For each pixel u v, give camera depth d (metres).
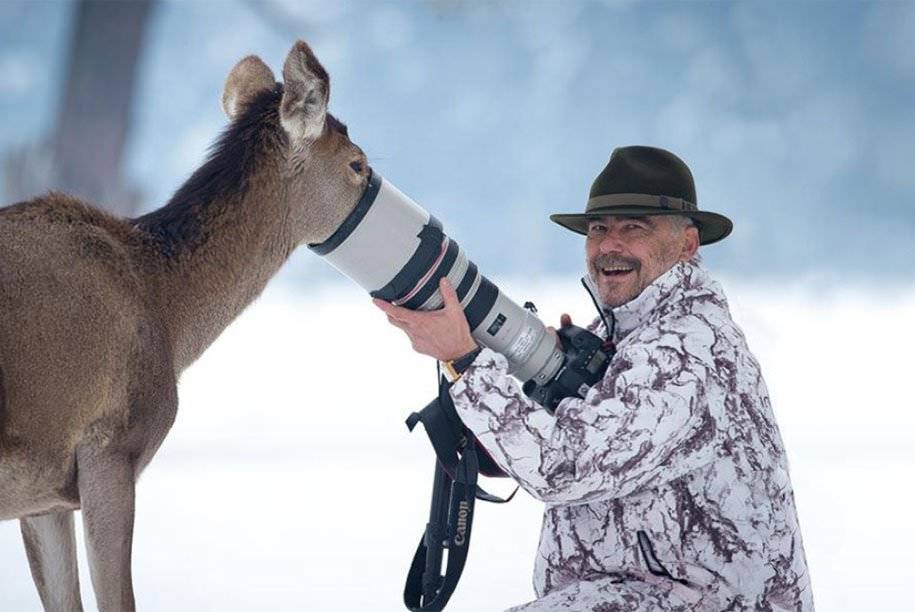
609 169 11.77
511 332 11.80
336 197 12.35
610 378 10.97
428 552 11.98
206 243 12.52
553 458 10.66
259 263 12.69
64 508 11.77
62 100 52.16
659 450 10.73
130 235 12.28
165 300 12.27
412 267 11.89
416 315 11.24
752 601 11.06
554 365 11.86
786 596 11.21
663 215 11.56
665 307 11.51
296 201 12.45
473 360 11.06
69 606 12.38
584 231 12.90
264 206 12.56
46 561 12.32
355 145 12.56
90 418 11.46
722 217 11.66
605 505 11.29
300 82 11.96
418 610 11.75
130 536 11.63
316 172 12.39
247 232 12.59
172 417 12.16
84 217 12.00
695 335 11.11
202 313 12.56
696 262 11.86
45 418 11.27
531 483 10.72
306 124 12.06
